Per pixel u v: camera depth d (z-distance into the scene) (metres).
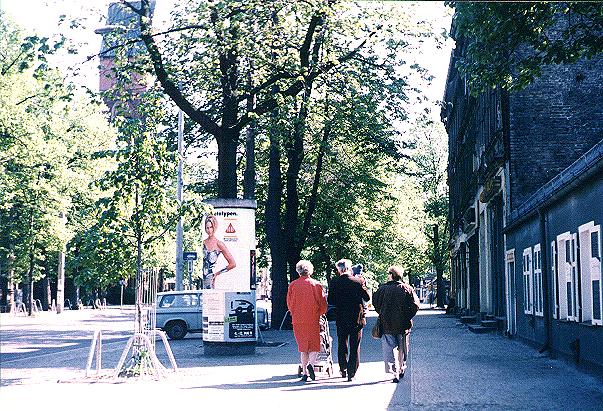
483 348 23.86
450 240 65.31
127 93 24.05
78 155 56.66
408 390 13.64
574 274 17.64
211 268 22.30
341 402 12.13
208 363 19.77
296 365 18.83
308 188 45.25
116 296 108.69
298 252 41.47
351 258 49.62
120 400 12.71
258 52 23.98
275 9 23.70
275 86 26.31
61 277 67.12
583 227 16.58
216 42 23.47
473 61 15.23
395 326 15.16
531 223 23.66
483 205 38.72
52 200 54.44
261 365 18.94
